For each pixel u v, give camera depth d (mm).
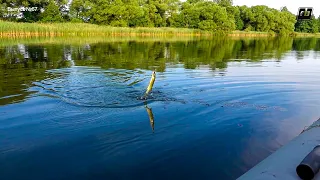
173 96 7590
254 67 13078
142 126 5465
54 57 15773
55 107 6480
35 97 7273
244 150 4629
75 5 55562
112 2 55781
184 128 5434
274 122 5898
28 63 13328
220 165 4156
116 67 12633
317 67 13359
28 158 4234
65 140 4820
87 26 43688
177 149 4586
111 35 44062
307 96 7926
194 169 4031
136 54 18188
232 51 22344
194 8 62094
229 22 59469
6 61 13859
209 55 18531
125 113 6168
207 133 5234
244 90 8438
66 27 39250
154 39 37062
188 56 17672
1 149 4488
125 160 4223
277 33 66750
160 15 62656
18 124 5473
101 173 3885
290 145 4230
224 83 9305
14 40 27656
